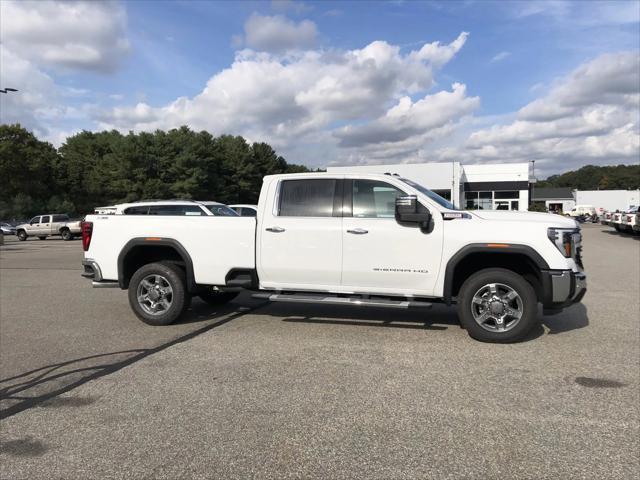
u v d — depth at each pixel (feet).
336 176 20.49
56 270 45.88
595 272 39.40
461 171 153.07
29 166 206.59
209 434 11.32
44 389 14.38
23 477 9.66
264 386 14.28
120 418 12.26
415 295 19.45
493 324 18.71
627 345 18.16
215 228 21.39
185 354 17.58
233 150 242.99
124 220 22.70
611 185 447.42
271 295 20.79
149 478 9.59
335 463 10.00
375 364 16.16
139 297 22.35
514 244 18.17
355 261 19.75
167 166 195.52
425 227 18.94
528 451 10.37
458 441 10.84
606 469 9.64
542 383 14.26
